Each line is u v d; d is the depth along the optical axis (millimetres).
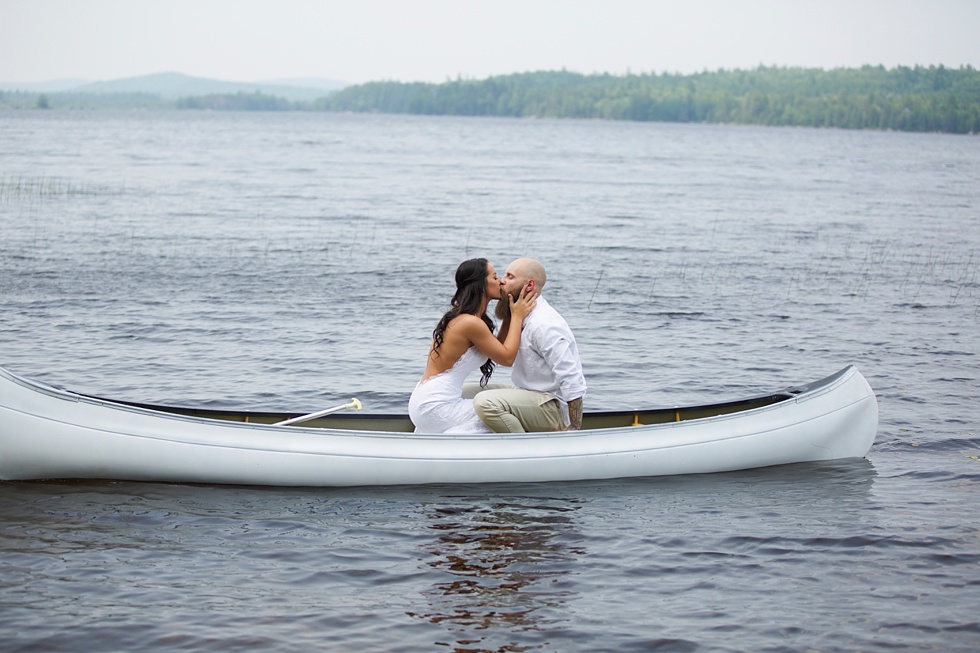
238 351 10883
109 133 88062
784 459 7180
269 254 18875
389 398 9148
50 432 6141
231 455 6316
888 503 6426
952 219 29781
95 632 4504
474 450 6484
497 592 5035
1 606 4711
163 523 5785
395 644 4484
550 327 6539
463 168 52375
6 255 17344
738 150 88625
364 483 6426
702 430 6918
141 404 6586
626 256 20156
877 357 11188
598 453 6660
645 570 5328
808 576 5285
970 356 11297
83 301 13484
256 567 5254
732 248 21781
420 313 13414
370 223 25281
